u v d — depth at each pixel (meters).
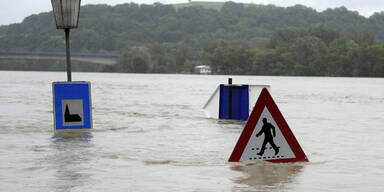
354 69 190.38
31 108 26.67
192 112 25.27
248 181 9.27
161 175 9.77
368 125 19.80
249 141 11.15
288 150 11.28
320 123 20.53
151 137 15.47
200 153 12.43
